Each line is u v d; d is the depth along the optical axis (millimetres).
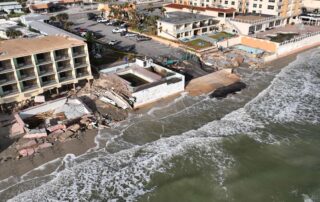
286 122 63562
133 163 52125
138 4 169250
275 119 64562
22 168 50500
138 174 49938
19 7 156875
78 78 72562
